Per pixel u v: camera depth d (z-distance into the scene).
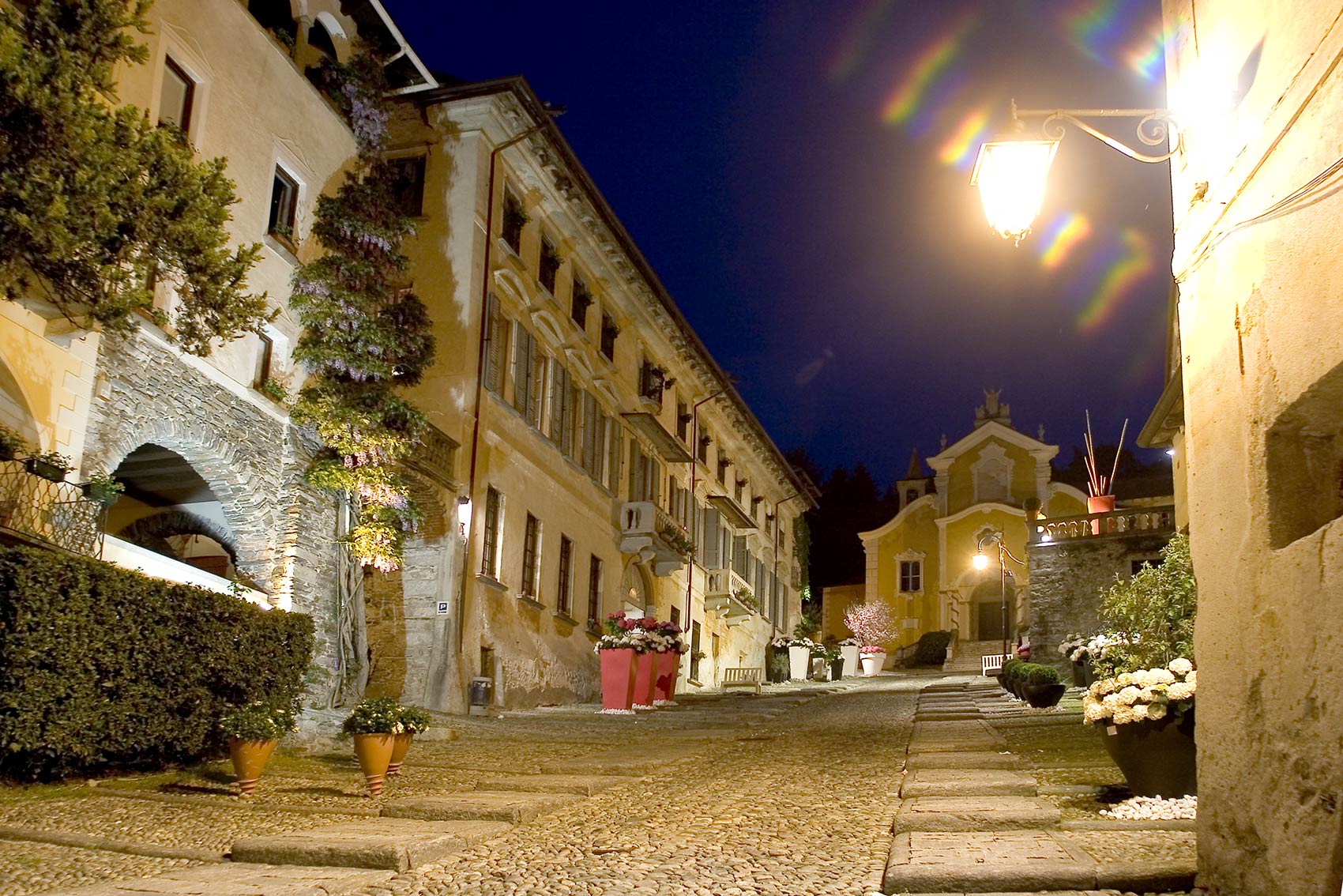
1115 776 8.55
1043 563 23.86
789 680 38.25
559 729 15.95
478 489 19.64
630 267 27.38
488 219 20.75
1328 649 4.01
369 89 16.83
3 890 5.68
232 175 13.84
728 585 34.62
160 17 12.62
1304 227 4.34
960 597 50.06
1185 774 7.07
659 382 30.25
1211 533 5.29
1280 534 4.60
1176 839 6.11
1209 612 5.25
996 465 51.28
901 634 51.12
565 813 8.33
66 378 10.98
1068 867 5.34
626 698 19.66
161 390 12.44
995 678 33.59
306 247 15.40
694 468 33.25
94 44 8.24
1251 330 4.84
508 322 21.66
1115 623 10.91
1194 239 5.61
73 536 10.38
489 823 7.65
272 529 14.31
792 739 14.51
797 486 47.28
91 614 9.43
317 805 8.66
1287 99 4.54
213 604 11.16
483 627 19.45
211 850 6.87
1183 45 5.83
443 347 19.61
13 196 7.42
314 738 12.81
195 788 9.47
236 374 13.84
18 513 9.93
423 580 18.42
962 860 5.61
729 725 17.12
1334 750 3.95
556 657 22.53
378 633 18.34
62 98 7.55
